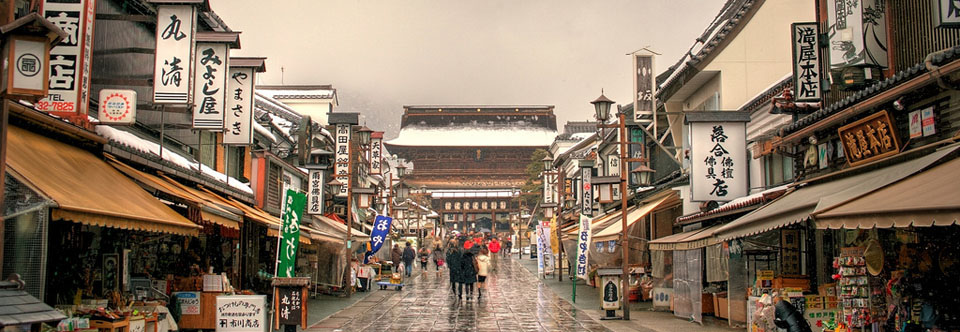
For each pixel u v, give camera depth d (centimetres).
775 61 2447
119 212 988
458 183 12475
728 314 1748
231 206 1644
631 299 2556
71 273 1236
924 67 1079
